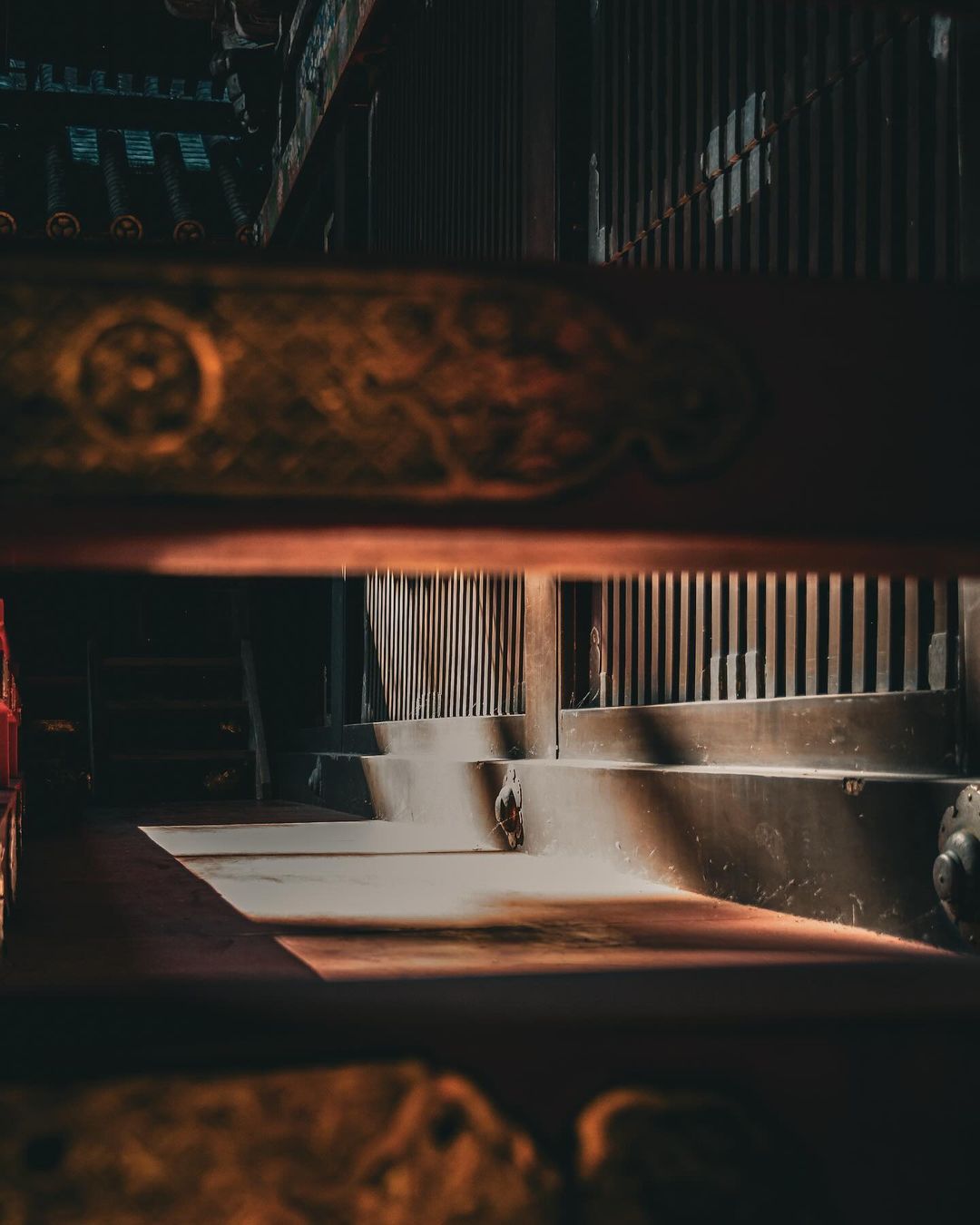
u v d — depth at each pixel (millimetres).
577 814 3227
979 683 1887
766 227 2643
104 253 853
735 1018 1141
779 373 923
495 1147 1087
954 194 2051
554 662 3703
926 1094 1146
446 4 4965
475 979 1399
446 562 1011
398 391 882
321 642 7414
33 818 4965
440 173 5023
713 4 2859
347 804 6035
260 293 870
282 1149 1058
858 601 2242
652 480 904
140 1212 1035
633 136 3340
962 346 945
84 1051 1043
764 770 2395
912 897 1856
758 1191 1109
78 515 845
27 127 9164
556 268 901
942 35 2080
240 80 7922
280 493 867
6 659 3223
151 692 8023
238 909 2264
